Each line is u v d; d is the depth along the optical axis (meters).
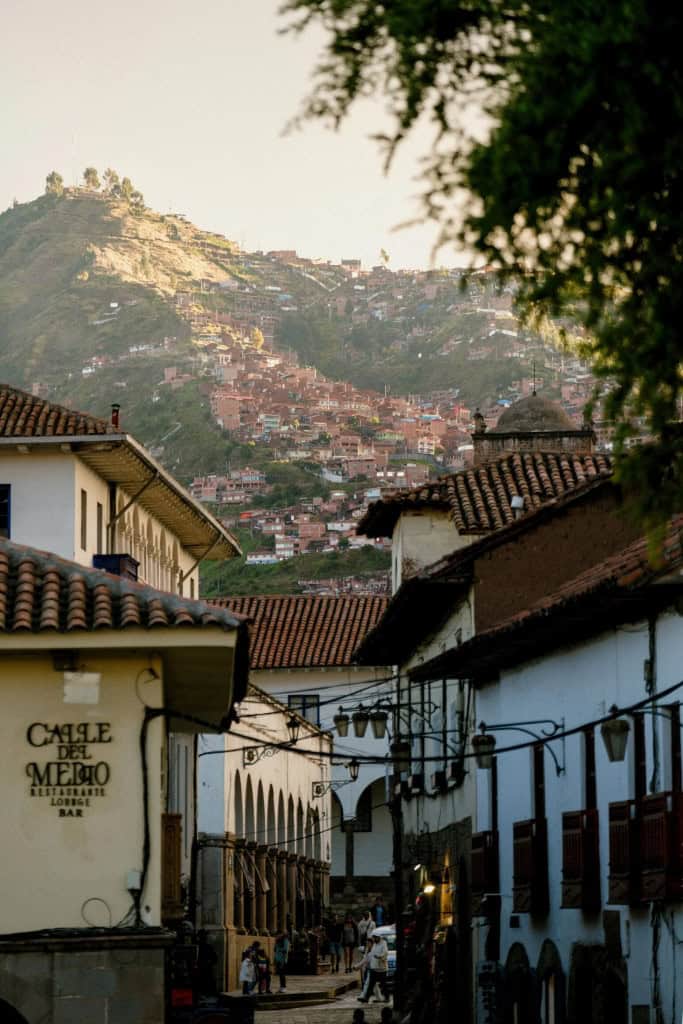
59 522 64.19
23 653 29.55
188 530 83.00
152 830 29.28
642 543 38.16
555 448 72.81
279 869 88.56
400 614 55.69
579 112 15.41
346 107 16.77
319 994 72.50
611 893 34.09
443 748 56.06
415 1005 56.50
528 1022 41.66
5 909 28.98
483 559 47.56
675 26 15.14
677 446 16.84
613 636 35.91
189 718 29.58
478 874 45.94
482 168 15.64
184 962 40.59
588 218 15.68
